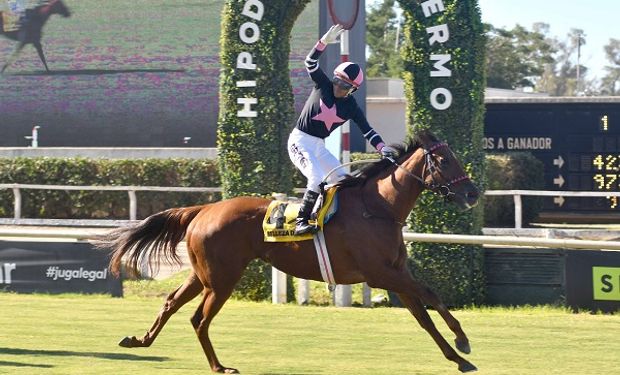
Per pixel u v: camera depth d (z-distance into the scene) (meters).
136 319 13.38
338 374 9.72
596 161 27.20
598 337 12.09
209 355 9.90
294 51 31.25
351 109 10.00
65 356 10.57
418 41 15.30
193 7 32.81
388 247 9.59
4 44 34.28
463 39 15.18
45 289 15.94
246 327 12.82
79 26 33.69
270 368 10.05
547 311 14.49
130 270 10.90
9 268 16.09
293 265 9.98
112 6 33.47
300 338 11.98
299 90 31.38
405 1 15.39
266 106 16.03
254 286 15.72
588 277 14.36
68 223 23.55
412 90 15.39
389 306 15.20
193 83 32.94
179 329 12.59
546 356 10.83
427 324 9.45
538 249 14.91
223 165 16.22
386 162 9.93
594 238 20.52
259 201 10.30
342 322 13.29
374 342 11.73
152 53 33.19
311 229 9.72
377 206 9.72
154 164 25.52
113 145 33.69
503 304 15.13
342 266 9.79
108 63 33.62
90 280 15.82
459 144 15.23
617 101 26.84
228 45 16.09
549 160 27.44
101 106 33.69
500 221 25.91
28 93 34.22
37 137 34.16
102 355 10.67
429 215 15.30
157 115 33.28
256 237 10.09
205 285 10.20
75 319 13.32
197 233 10.23
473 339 11.95
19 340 11.62
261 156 16.05
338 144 15.37
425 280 15.23
